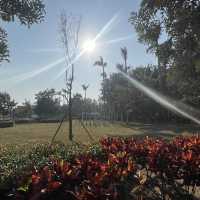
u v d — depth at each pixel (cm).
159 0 1622
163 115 5969
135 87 6022
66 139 2575
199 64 1744
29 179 563
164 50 1759
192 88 2198
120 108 6381
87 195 500
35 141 2416
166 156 827
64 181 609
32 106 9900
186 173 784
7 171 699
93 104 8319
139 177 767
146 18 1742
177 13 1619
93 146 1166
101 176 567
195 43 1662
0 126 4753
